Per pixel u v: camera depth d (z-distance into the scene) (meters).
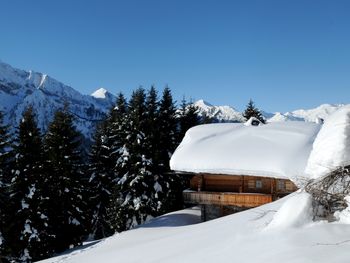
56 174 33.78
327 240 8.22
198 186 33.41
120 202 41.00
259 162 29.41
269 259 8.05
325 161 9.51
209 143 33.97
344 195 9.62
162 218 33.53
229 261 8.80
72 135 35.84
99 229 46.25
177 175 43.94
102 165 46.06
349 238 8.05
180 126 53.06
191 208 38.03
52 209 32.97
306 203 9.92
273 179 30.67
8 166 32.31
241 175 31.55
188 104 54.72
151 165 40.72
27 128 32.84
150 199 40.81
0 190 30.88
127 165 41.56
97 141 46.50
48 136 35.44
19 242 31.19
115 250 18.97
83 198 36.62
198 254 10.34
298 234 9.00
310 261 7.28
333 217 9.56
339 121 9.48
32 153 32.44
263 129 34.44
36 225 31.59
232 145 32.31
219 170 30.67
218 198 32.22
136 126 42.16
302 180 11.48
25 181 31.86
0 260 30.45
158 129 45.12
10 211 31.44
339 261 6.94
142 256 13.21
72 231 34.75
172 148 46.03
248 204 31.38
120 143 44.31
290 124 35.44
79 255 21.41
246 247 9.35
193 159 32.28
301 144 30.42
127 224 40.34
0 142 31.28
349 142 9.26
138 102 44.38
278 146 30.62
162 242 14.64
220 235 11.77
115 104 54.47
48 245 32.25
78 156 36.28
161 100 49.34
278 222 10.07
